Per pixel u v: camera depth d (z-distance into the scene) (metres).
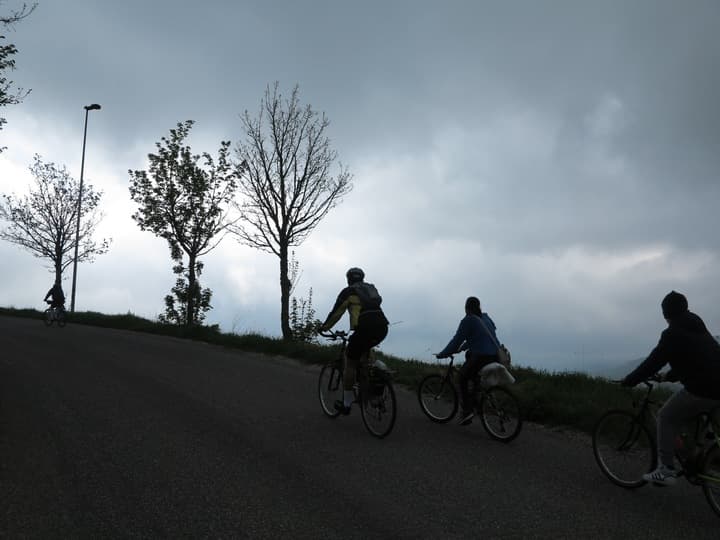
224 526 4.04
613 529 4.16
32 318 27.84
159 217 23.88
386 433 6.50
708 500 4.50
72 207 31.62
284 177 21.81
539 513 4.44
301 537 3.88
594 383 10.00
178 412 7.56
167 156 24.17
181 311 24.28
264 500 4.54
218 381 10.10
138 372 10.80
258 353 15.00
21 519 4.08
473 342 7.02
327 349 14.29
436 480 5.14
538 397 8.34
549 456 6.08
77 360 12.23
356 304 6.99
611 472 5.29
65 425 6.73
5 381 9.52
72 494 4.58
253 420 7.26
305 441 6.35
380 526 4.11
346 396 7.02
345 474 5.24
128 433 6.45
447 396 7.55
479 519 4.28
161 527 4.00
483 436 6.90
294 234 22.09
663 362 4.66
